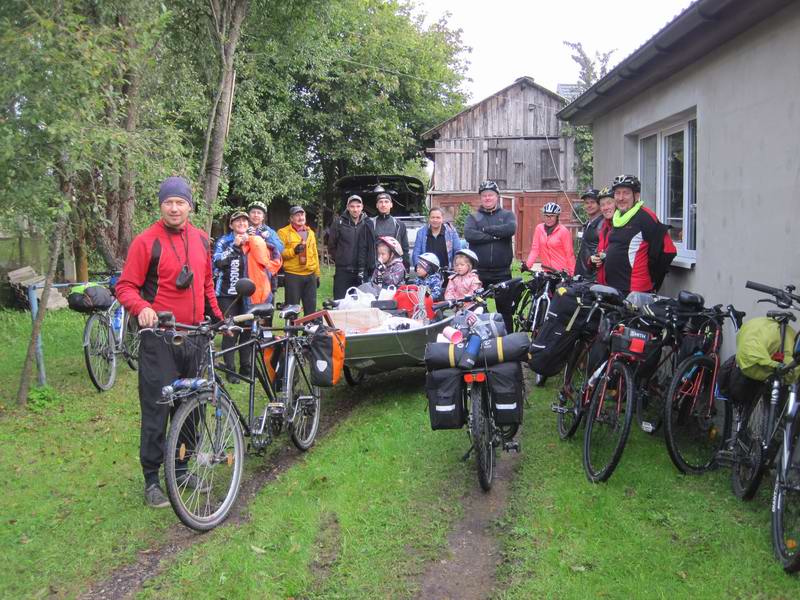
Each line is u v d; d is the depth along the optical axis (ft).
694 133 20.94
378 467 16.20
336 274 30.45
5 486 15.39
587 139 80.94
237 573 11.78
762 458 12.94
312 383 16.88
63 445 17.81
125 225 29.32
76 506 14.47
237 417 14.64
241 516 14.01
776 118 15.16
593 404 15.40
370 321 21.74
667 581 11.23
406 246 30.55
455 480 15.56
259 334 15.85
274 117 65.92
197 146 42.57
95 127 19.84
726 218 17.46
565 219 81.10
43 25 17.97
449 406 14.58
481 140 83.87
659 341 15.88
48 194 19.83
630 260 19.06
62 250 33.53
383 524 13.50
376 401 22.22
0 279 38.50
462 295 22.89
